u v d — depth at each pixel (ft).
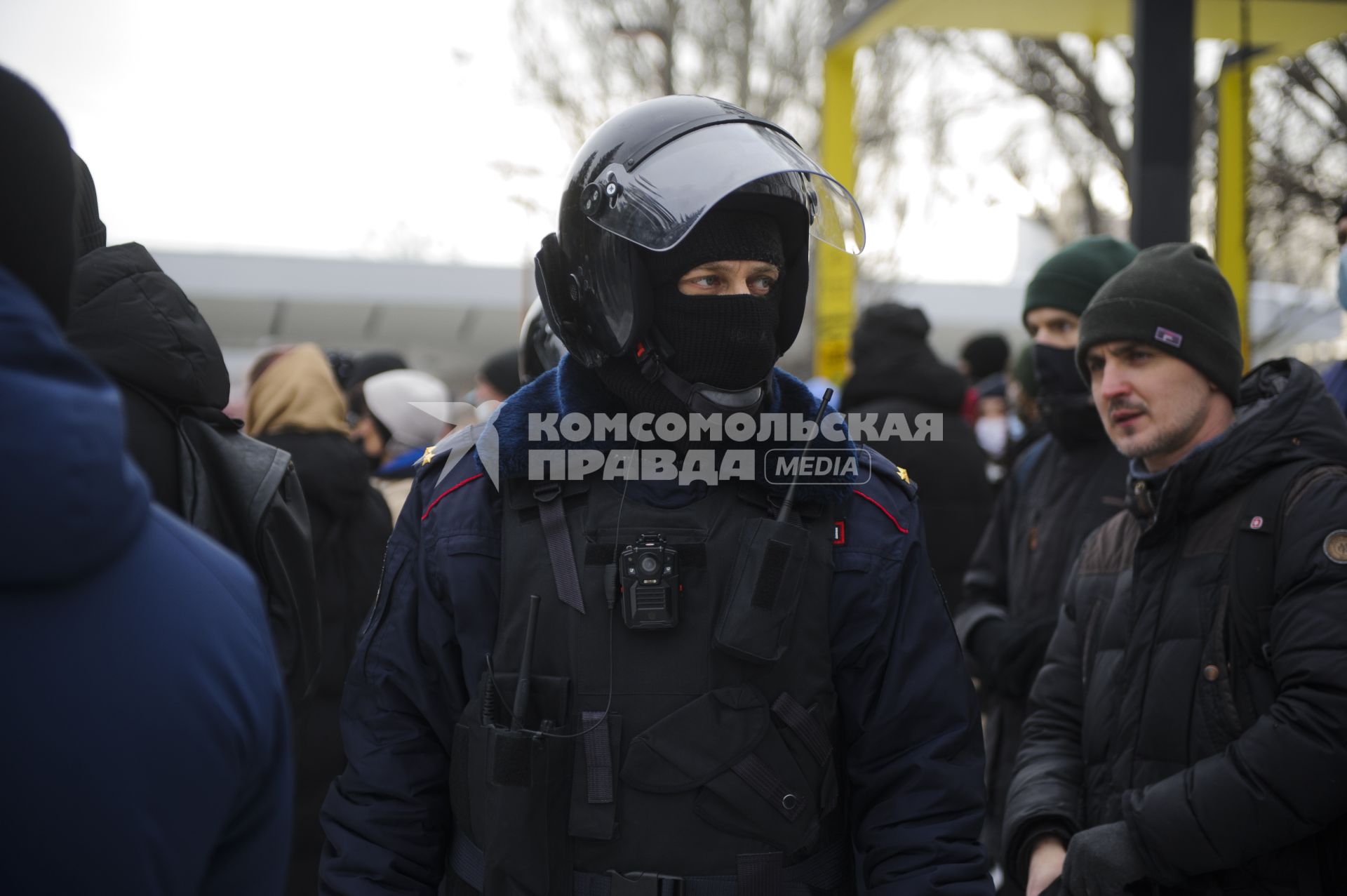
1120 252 8.71
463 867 4.82
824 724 4.72
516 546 4.81
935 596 5.06
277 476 6.34
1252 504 5.59
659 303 4.97
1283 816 5.09
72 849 2.57
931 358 11.43
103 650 2.68
